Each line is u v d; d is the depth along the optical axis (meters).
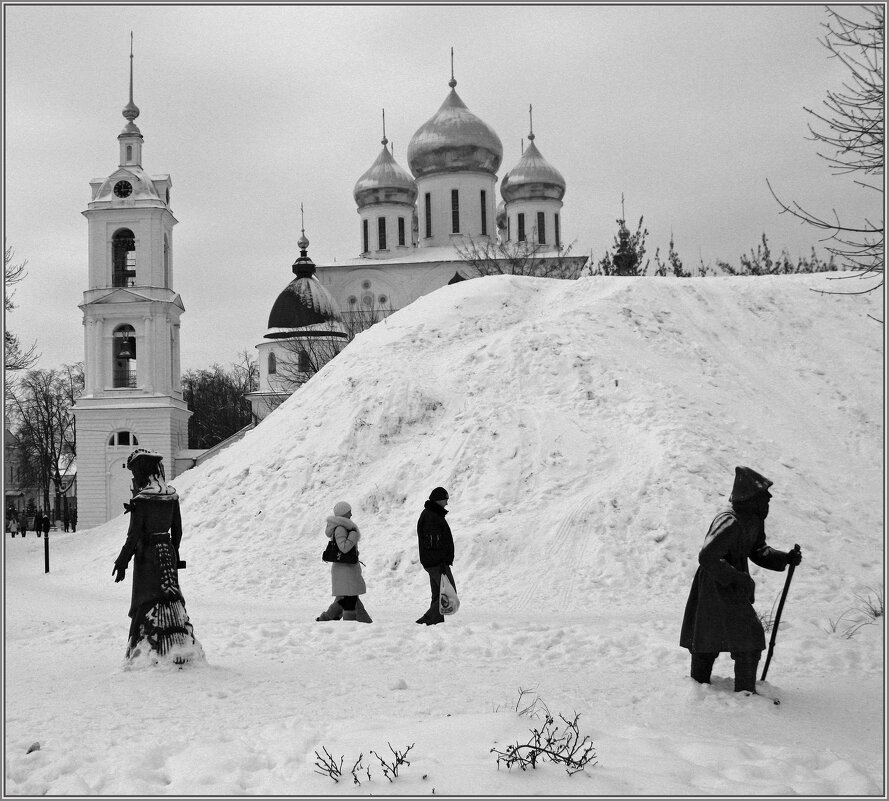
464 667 10.08
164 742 6.87
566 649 10.93
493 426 22.34
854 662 10.38
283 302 63.56
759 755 6.68
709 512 18.61
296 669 9.81
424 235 72.25
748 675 8.64
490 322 27.77
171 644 9.68
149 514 9.85
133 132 59.59
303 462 23.61
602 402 22.70
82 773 6.23
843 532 18.67
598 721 7.64
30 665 10.31
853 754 6.97
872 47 11.72
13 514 58.78
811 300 28.34
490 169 71.75
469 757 6.30
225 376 90.94
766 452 21.36
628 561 17.56
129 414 56.44
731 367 25.11
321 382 27.53
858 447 22.47
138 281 57.78
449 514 19.94
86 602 18.09
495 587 17.33
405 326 28.25
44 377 79.19
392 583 18.28
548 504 19.59
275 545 20.84
